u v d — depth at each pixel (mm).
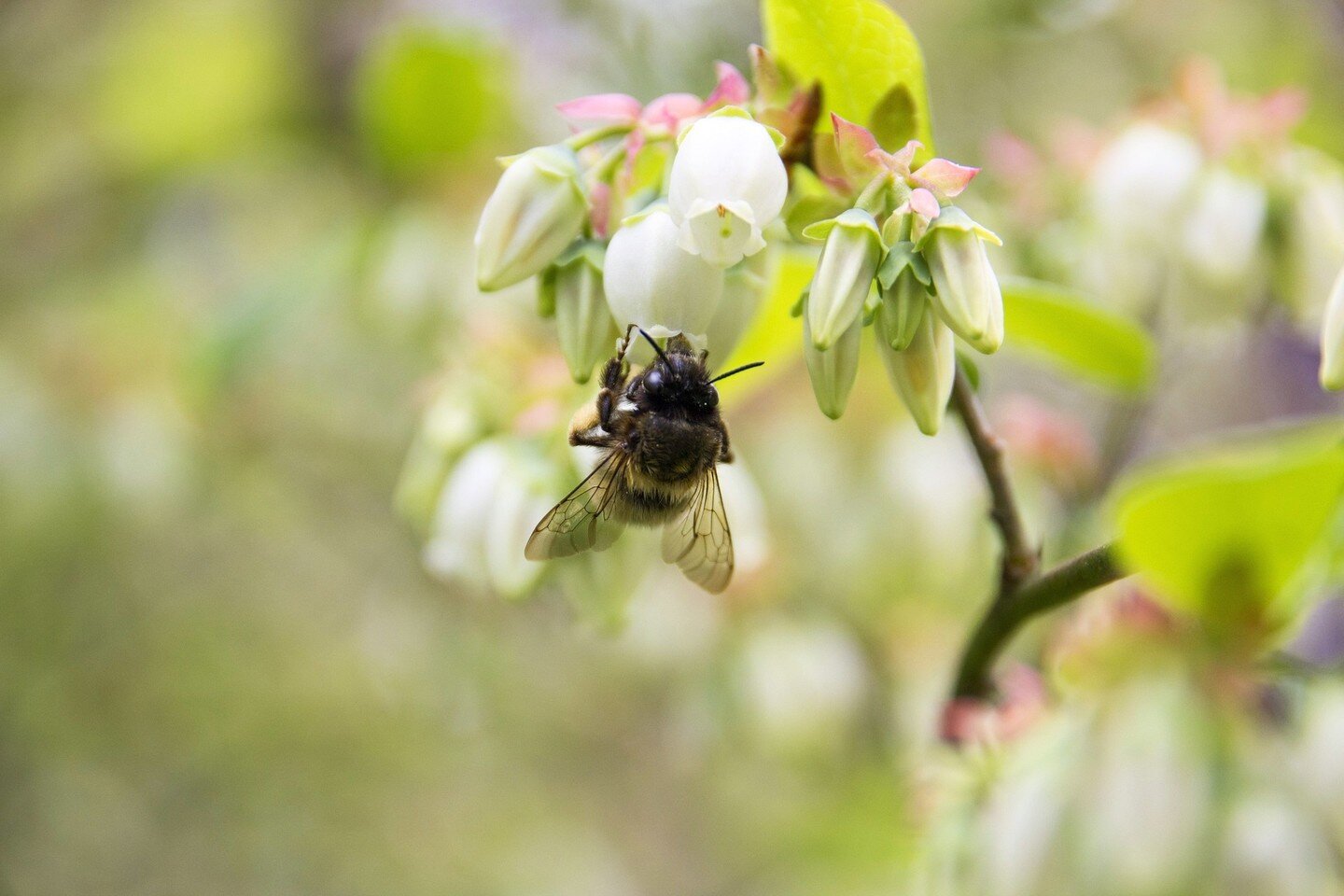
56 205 528
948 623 359
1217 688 263
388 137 375
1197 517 247
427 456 294
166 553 570
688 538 282
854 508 356
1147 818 260
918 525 341
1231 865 259
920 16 476
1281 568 250
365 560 562
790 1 254
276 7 509
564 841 567
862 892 386
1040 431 325
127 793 573
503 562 282
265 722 580
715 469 283
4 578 516
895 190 246
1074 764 265
